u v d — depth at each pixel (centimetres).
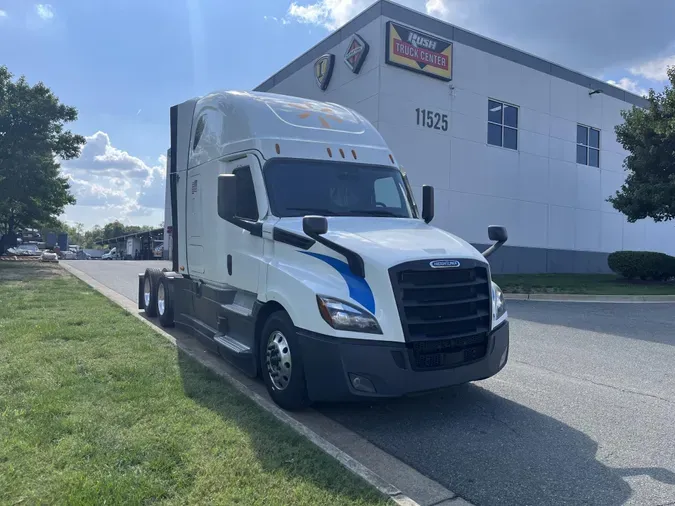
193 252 795
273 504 334
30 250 5497
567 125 2573
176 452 397
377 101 1931
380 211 648
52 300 1149
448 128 2119
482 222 2242
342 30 2105
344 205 631
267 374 552
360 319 471
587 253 2670
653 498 375
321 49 2225
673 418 540
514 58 2342
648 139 2036
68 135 3003
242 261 626
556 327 1055
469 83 2183
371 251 497
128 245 7369
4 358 645
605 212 2764
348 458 408
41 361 633
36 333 782
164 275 959
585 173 2655
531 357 801
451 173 2136
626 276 2088
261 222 593
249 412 486
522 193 2391
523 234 2398
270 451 405
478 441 474
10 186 2827
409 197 696
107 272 2161
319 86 2217
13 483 345
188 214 820
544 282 1916
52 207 3500
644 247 2955
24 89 2869
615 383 666
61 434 423
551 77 2495
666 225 3070
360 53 1991
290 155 634
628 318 1180
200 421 459
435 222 2094
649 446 468
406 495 366
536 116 2439
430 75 2048
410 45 1984
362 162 673
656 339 945
